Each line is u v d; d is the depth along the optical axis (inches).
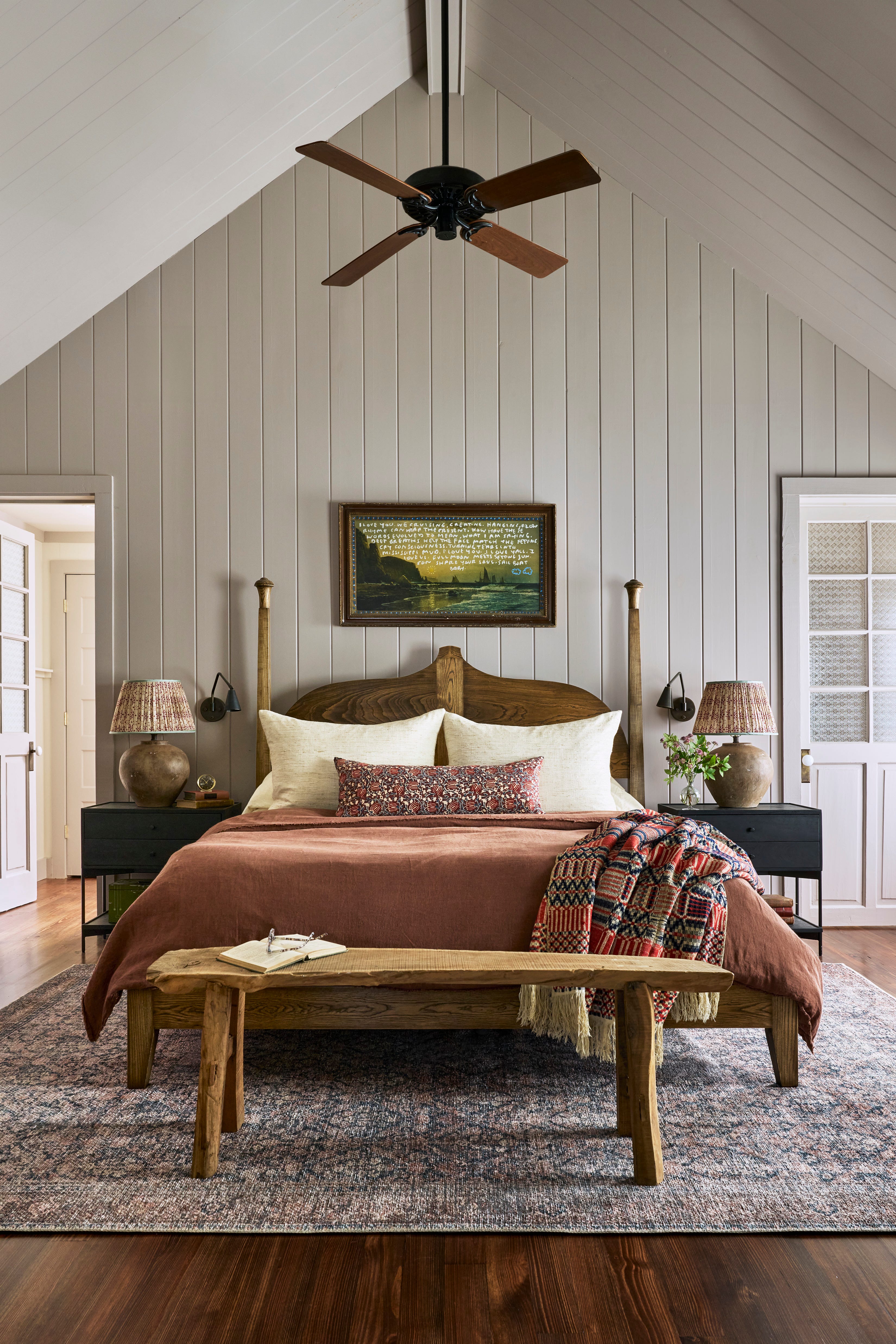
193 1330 61.6
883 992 138.5
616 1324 62.2
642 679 179.9
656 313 182.4
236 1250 70.9
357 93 171.0
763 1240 72.3
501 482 181.6
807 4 113.9
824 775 185.5
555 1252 70.5
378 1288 65.9
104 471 179.5
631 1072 80.9
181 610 179.3
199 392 180.1
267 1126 91.6
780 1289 66.1
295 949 85.2
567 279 182.4
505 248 124.6
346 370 180.9
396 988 96.7
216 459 179.9
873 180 134.9
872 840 185.2
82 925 172.2
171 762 163.9
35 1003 133.0
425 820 135.2
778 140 139.6
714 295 182.5
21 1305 64.2
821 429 182.2
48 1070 107.0
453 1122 92.7
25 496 180.5
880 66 116.0
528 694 177.8
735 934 100.5
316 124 169.6
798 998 100.0
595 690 180.7
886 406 182.5
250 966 80.4
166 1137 88.9
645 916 99.2
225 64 134.2
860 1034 120.0
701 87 139.6
